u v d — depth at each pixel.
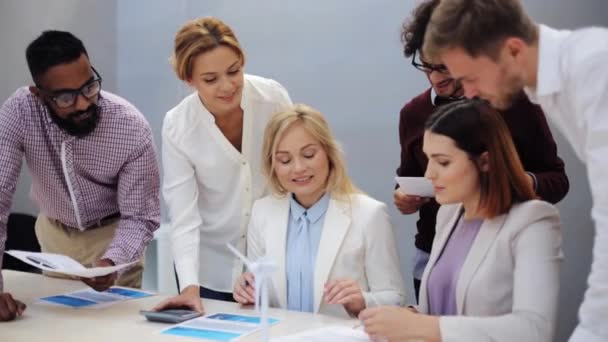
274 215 1.95
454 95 1.81
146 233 2.08
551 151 1.91
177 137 2.12
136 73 3.65
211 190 2.18
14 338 1.60
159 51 3.58
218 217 2.21
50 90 1.85
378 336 1.40
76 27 3.73
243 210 2.17
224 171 2.15
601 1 2.58
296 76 3.22
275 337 1.56
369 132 3.07
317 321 1.70
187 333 1.60
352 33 3.07
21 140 2.04
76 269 1.69
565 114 1.12
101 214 2.26
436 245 1.67
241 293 1.87
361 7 3.04
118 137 2.05
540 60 1.11
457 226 1.64
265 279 1.39
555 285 1.38
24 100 2.03
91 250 2.31
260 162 2.20
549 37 1.12
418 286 2.22
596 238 1.04
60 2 3.73
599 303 1.03
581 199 2.62
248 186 2.17
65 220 2.27
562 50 1.10
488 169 1.48
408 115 2.15
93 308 1.89
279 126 1.87
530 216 1.44
